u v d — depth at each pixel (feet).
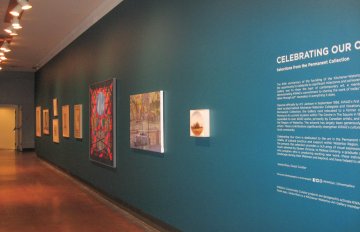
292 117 10.68
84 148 31.09
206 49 14.76
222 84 13.80
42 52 42.80
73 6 25.50
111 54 24.71
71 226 19.27
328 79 9.60
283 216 11.00
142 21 20.20
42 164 45.42
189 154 15.92
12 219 20.59
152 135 18.63
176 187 16.92
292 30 10.73
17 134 64.39
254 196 12.17
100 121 26.14
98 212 22.15
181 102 16.53
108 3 24.44
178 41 16.76
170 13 17.40
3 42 35.42
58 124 40.27
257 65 12.07
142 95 19.67
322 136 9.72
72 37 33.73
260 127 11.92
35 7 25.52
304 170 10.27
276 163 11.27
